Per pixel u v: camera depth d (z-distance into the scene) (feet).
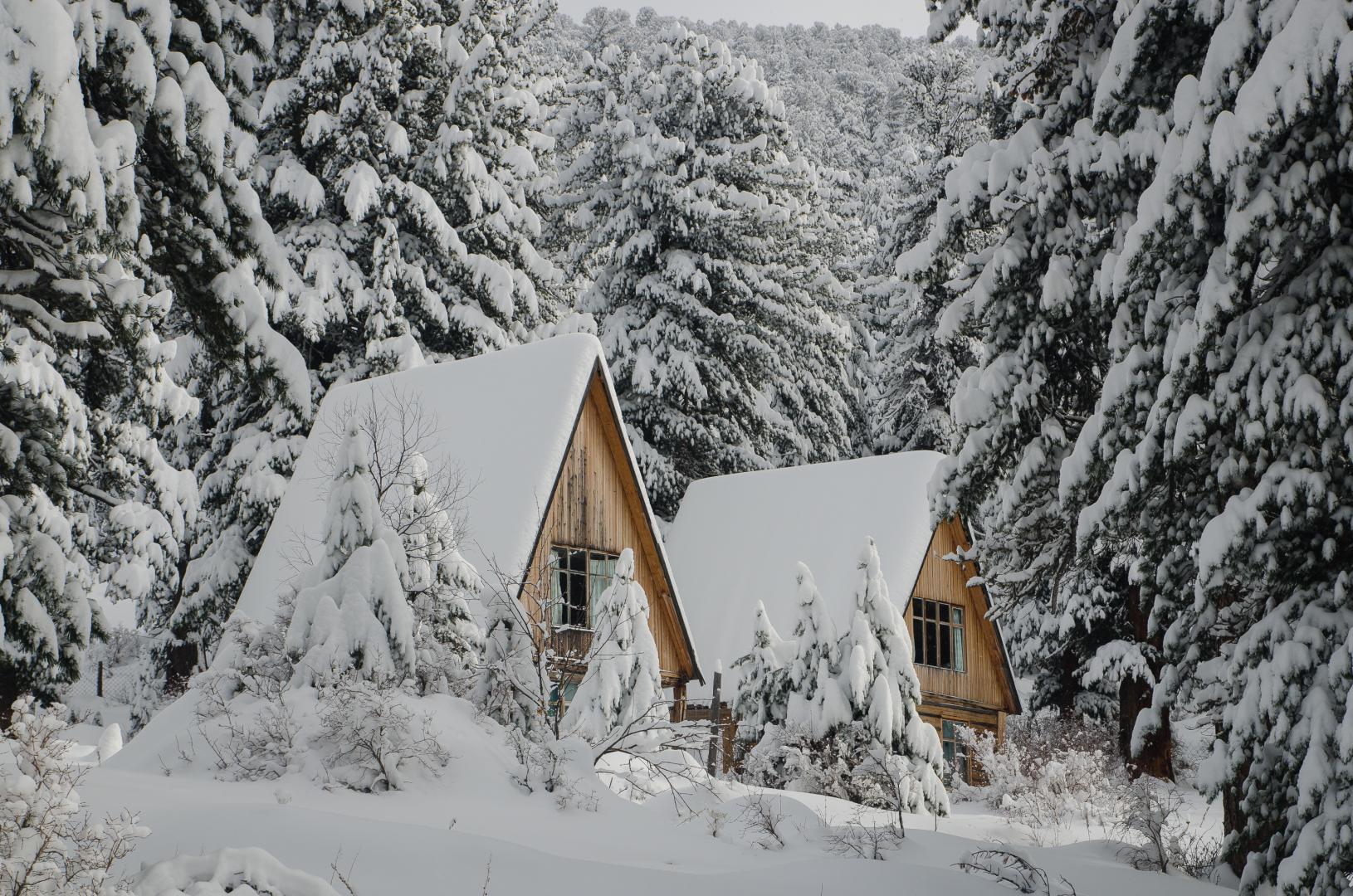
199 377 108.78
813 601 70.13
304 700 44.42
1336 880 33.65
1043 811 67.00
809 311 151.23
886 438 168.76
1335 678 35.29
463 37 130.31
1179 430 39.37
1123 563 86.63
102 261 44.73
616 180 152.15
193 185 44.42
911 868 38.96
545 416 85.81
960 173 54.65
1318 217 37.52
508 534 79.05
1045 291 50.47
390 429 91.20
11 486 42.73
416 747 42.42
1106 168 47.75
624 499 91.35
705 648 105.50
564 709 62.90
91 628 44.75
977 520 112.27
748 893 33.27
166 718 46.73
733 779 69.92
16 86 33.32
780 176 153.07
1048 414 53.52
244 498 100.83
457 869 30.73
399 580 49.14
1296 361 37.78
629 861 36.47
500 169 132.26
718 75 152.05
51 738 24.30
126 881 23.94
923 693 103.96
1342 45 34.60
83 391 53.93
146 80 40.19
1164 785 98.43
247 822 31.78
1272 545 37.88
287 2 74.90
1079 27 51.65
